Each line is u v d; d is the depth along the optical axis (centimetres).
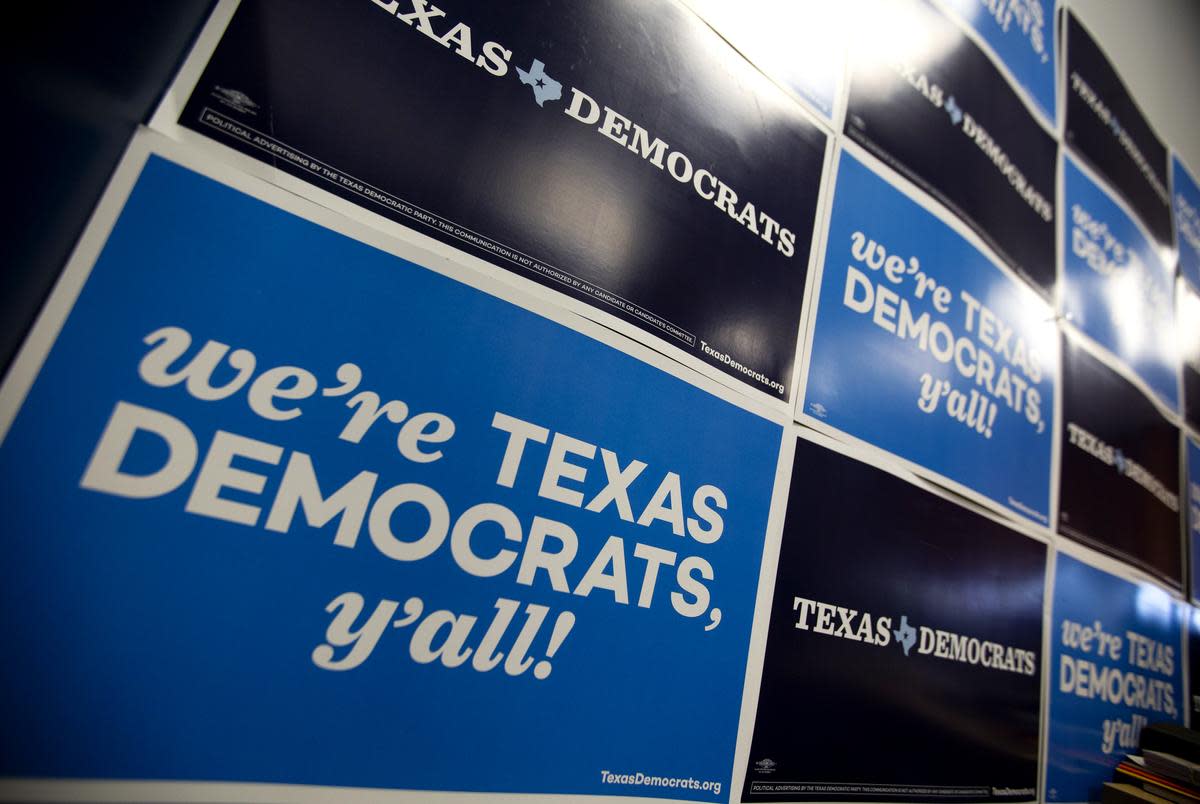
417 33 60
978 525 102
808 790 72
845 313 90
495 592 56
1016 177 130
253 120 51
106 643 40
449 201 59
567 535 61
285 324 50
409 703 50
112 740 39
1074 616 118
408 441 54
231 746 43
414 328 55
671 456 69
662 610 66
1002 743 98
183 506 44
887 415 92
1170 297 177
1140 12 196
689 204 76
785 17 92
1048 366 127
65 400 41
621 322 68
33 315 41
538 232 64
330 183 53
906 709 85
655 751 62
